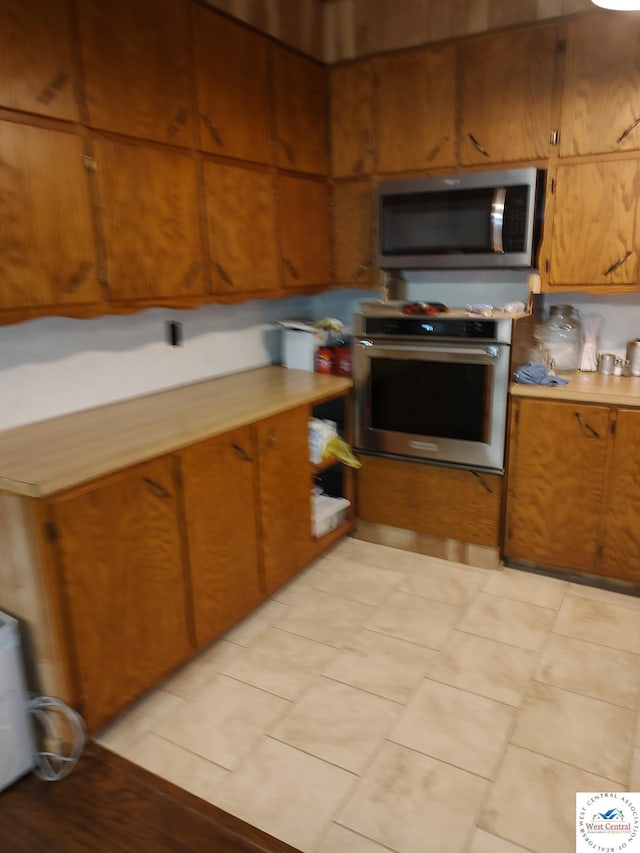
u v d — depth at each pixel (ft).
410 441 9.32
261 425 7.72
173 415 7.43
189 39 7.23
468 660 7.21
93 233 6.40
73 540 5.46
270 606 8.42
